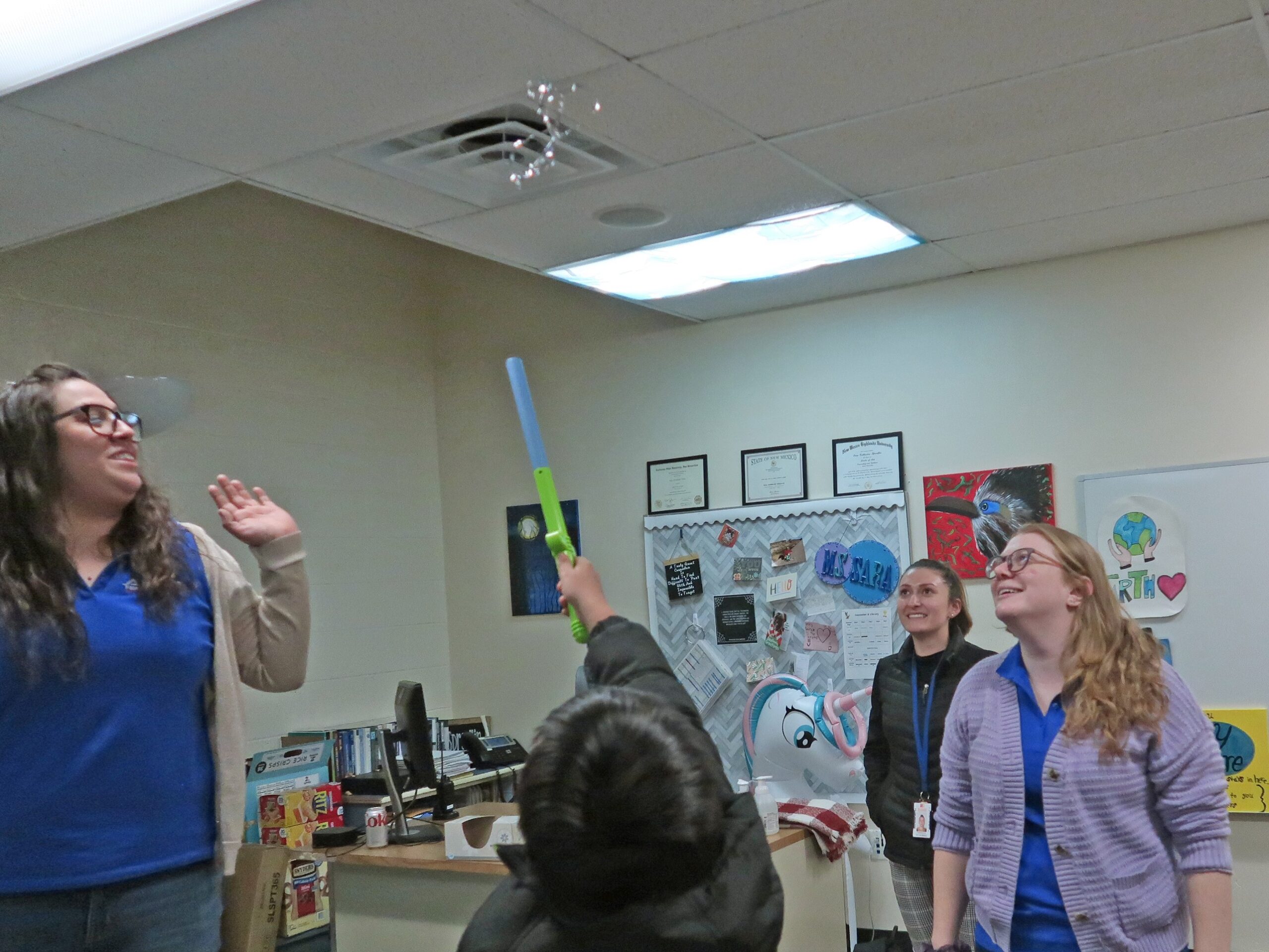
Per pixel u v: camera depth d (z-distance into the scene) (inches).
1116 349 164.9
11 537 51.4
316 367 205.2
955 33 96.3
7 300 156.8
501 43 95.7
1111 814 70.9
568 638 213.2
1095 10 93.2
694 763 37.6
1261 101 112.8
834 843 132.6
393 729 187.0
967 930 120.0
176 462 178.1
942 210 144.7
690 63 100.7
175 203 182.4
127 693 52.7
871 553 181.0
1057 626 75.5
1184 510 158.7
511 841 121.3
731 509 194.2
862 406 184.2
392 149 121.6
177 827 54.6
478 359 226.1
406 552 219.3
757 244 156.4
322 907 172.2
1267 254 155.4
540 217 143.2
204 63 96.9
